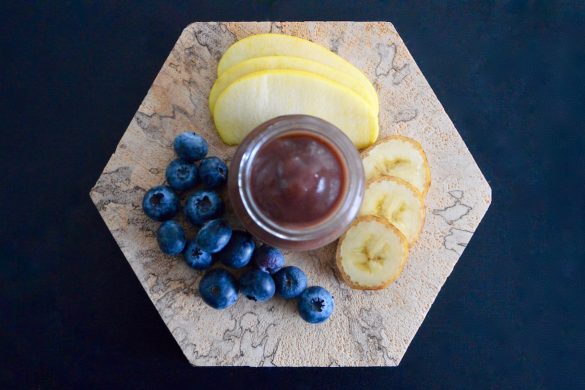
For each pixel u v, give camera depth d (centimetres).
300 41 28
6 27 33
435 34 33
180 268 28
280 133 24
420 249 29
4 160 32
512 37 33
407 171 28
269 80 27
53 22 33
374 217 27
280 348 28
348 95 27
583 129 33
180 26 33
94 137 32
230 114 28
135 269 28
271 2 33
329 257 28
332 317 28
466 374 32
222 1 33
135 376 31
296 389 31
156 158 29
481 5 33
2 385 31
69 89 32
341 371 32
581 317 32
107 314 32
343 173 24
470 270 32
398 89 29
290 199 23
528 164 33
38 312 32
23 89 32
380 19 33
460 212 29
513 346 32
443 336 32
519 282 32
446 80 33
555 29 33
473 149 33
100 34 33
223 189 28
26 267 32
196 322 28
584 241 32
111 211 28
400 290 28
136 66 33
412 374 32
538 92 33
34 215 32
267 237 24
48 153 32
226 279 26
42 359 31
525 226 33
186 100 29
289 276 27
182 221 28
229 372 31
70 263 32
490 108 33
